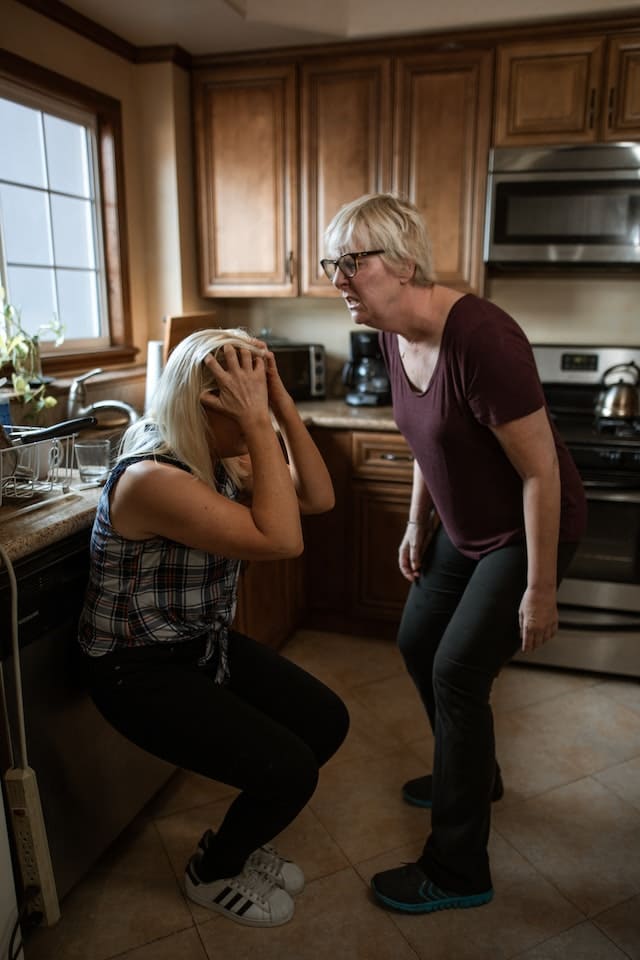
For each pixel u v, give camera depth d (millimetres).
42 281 2414
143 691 1304
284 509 1232
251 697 1485
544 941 1432
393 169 2666
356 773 1976
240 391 1202
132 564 1274
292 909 1494
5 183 2215
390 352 1521
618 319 2893
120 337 2770
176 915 1505
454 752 1445
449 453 1419
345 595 2799
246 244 2865
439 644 1601
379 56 2594
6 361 1962
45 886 1287
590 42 2412
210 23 2434
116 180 2641
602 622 2439
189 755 1308
